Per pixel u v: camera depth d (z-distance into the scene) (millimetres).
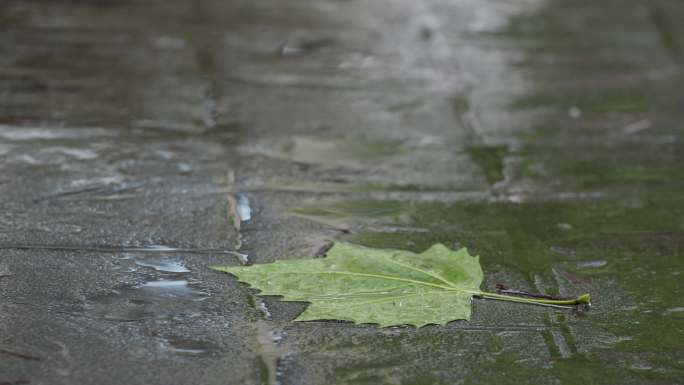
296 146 3648
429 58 5180
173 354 1950
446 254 2453
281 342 2033
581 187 3324
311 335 2072
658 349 2078
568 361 2006
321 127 3926
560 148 3805
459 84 4734
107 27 5316
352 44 5371
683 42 5688
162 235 2648
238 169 3322
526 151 3752
